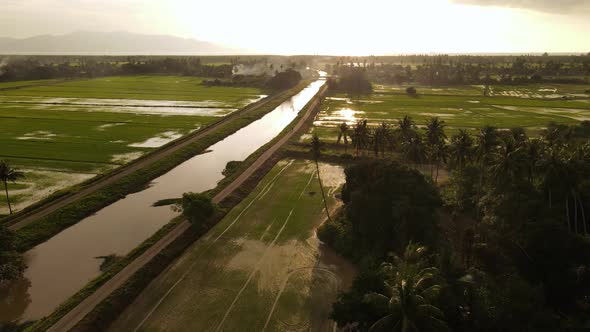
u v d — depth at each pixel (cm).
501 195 6284
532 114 16788
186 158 11044
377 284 4047
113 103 19038
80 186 8456
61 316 4581
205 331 4525
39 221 6906
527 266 5097
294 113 18350
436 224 5903
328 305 4962
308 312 4844
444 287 3803
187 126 14425
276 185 9062
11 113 15950
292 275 5581
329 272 5653
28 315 4831
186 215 6644
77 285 5397
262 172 9762
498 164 6097
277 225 7081
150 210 7781
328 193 8531
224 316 4762
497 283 4662
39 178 9075
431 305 3378
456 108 18362
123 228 7025
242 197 8294
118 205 8025
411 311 3303
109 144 11900
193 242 6475
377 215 5788
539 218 5422
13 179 7169
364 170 6819
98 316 4606
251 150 12088
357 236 6088
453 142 7506
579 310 4578
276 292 5212
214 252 6184
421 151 7994
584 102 19788
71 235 6762
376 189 6019
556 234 5025
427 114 16912
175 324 4631
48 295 5188
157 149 11281
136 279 5306
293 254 6125
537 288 4481
